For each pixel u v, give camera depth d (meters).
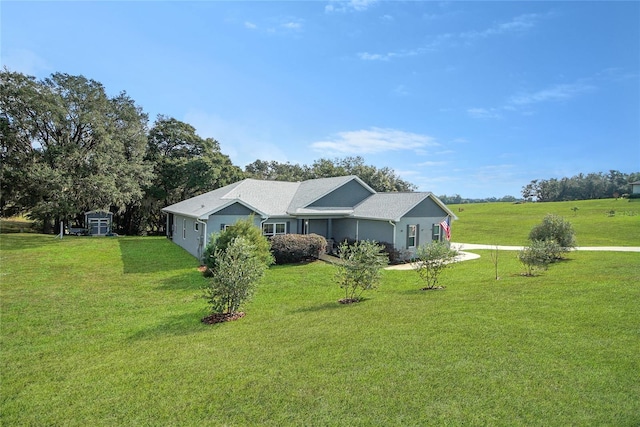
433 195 21.97
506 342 6.70
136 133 35.94
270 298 12.06
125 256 21.31
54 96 29.88
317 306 10.79
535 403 4.68
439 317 8.55
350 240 23.16
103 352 7.61
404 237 20.98
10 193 29.83
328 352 6.79
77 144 32.12
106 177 30.75
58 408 5.28
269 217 21.61
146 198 38.72
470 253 23.61
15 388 5.99
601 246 25.58
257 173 57.75
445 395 5.00
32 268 17.36
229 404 5.13
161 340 8.23
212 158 40.88
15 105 28.52
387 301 10.76
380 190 43.41
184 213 22.42
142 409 5.13
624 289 10.18
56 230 34.22
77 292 13.04
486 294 10.73
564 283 11.58
